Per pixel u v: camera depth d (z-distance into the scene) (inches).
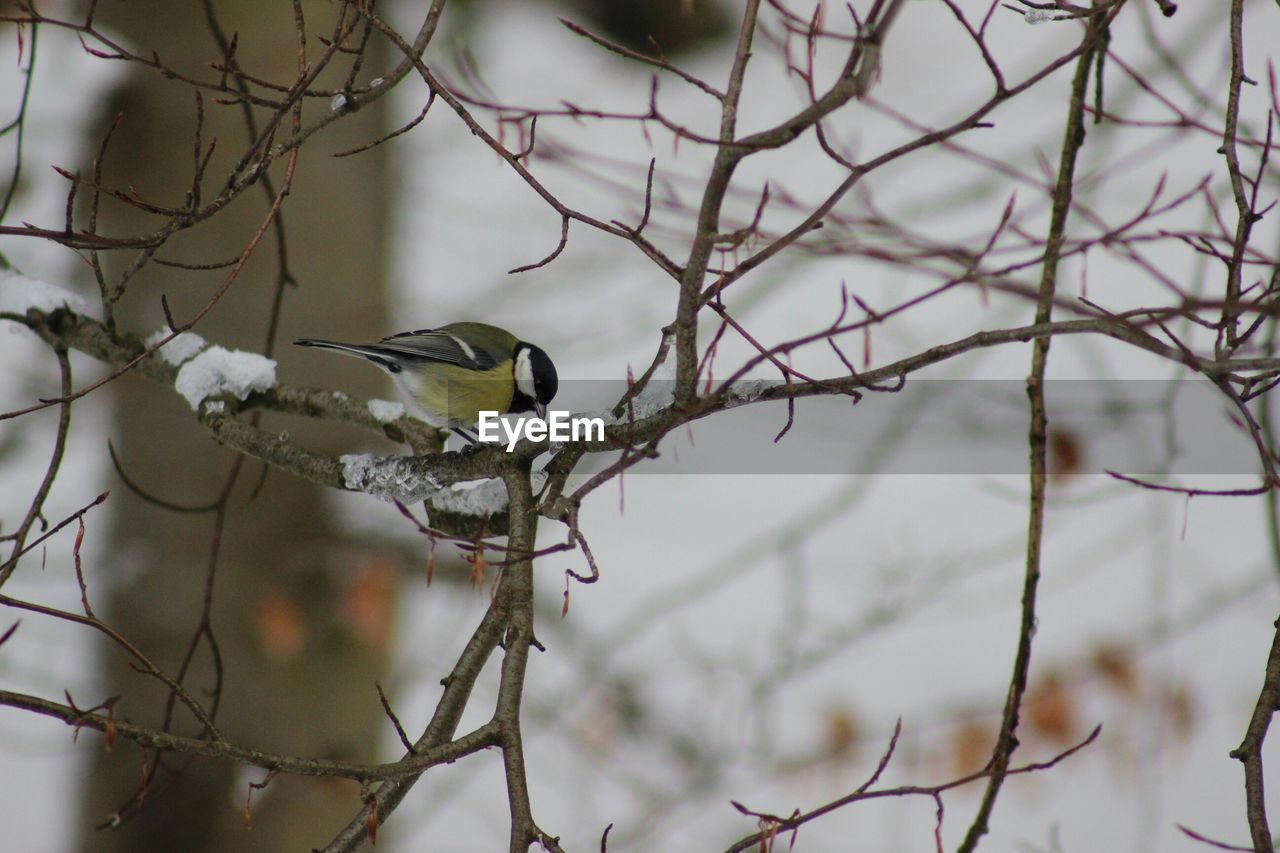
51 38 433.4
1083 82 247.4
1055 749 468.8
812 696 551.2
